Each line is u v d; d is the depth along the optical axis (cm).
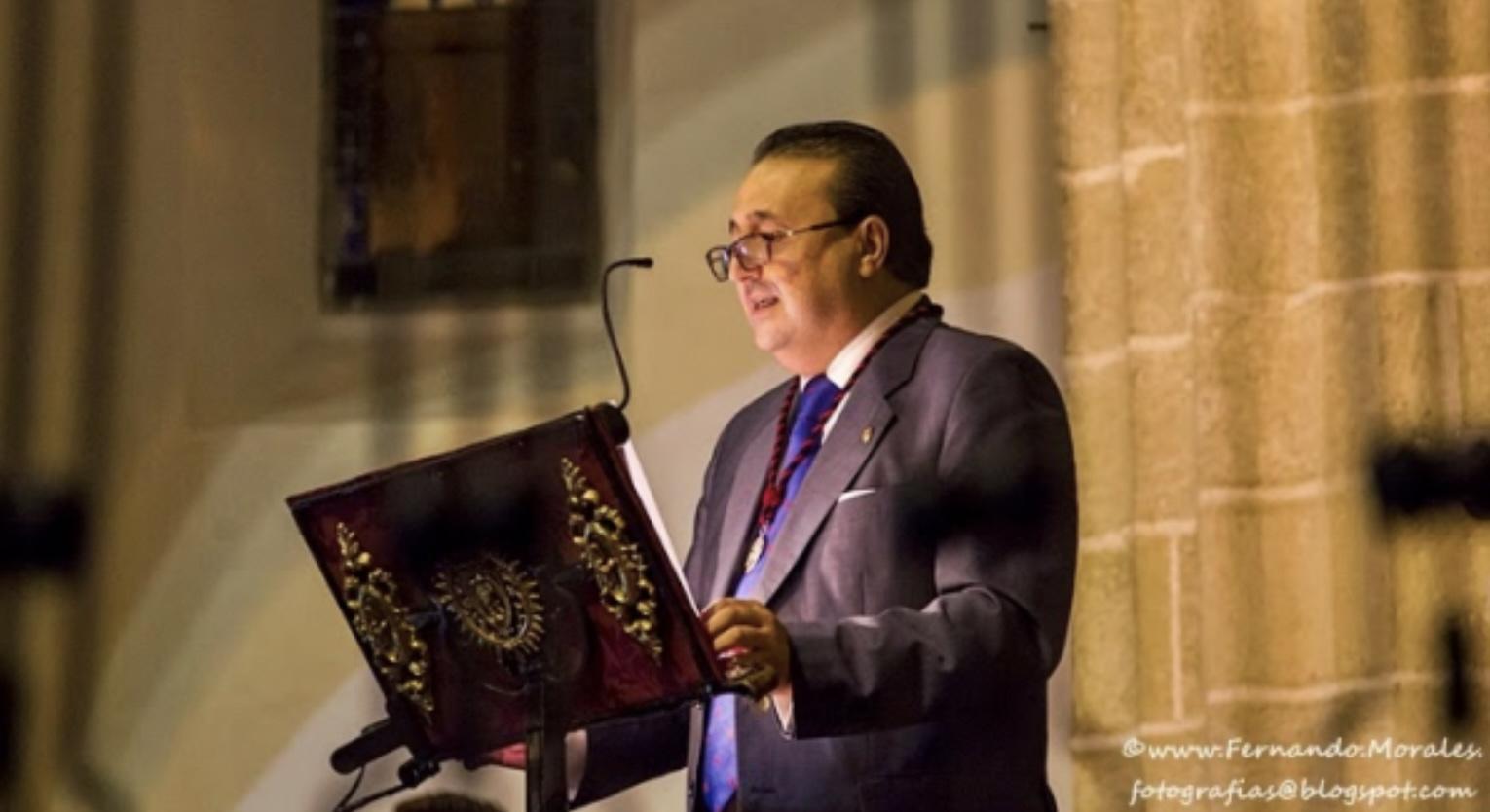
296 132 1555
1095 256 1339
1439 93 1296
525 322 1492
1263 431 1298
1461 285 1279
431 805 1231
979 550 1109
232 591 1444
